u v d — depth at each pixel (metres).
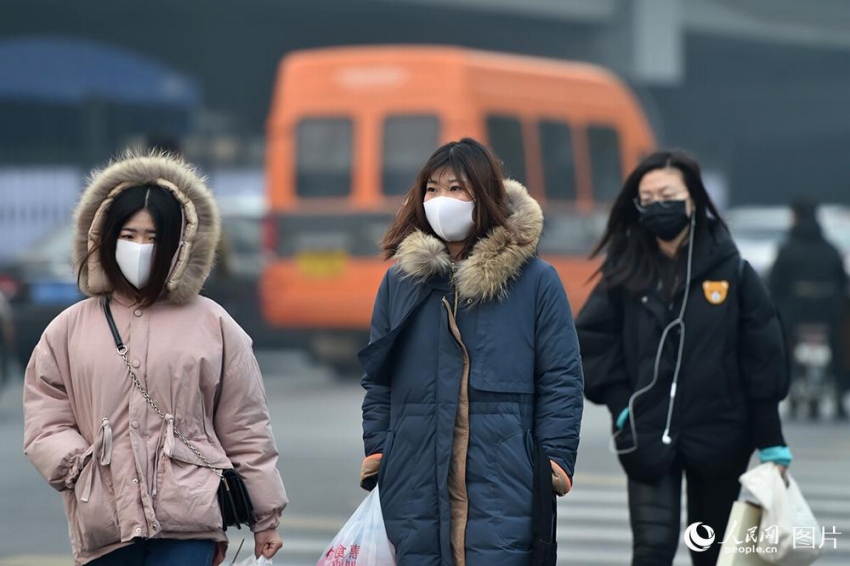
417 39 114.94
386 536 13.62
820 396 41.53
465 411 13.54
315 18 106.94
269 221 47.88
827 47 132.38
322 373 53.88
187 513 13.00
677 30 117.50
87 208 13.44
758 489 15.90
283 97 48.12
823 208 68.81
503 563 13.29
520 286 13.82
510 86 48.16
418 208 14.09
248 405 13.51
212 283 39.22
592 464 32.03
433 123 46.25
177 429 13.18
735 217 68.62
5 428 37.72
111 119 81.94
